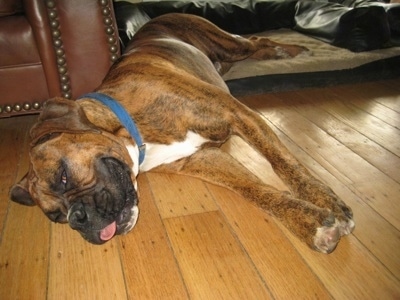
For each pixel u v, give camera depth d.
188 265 0.63
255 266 0.61
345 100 1.19
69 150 0.63
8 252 0.70
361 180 0.79
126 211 0.67
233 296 0.57
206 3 1.75
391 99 1.18
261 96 1.27
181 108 0.75
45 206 0.66
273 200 0.69
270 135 0.76
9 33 0.97
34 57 1.01
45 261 0.67
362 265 0.60
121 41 1.24
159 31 1.08
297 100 1.22
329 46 1.41
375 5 1.32
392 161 0.85
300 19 1.64
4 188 0.89
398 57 1.32
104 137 0.67
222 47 1.22
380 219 0.69
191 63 0.95
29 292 0.61
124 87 0.77
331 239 0.61
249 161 0.90
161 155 0.79
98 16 0.98
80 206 0.62
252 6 1.74
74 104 0.66
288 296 0.56
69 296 0.60
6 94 1.03
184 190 0.83
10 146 1.09
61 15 0.96
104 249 0.69
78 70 1.02
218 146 0.86
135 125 0.75
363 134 0.98
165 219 0.74
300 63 1.27
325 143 0.94
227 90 1.05
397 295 0.54
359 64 1.29
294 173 0.72
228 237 0.68
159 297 0.58
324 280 0.58
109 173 0.65
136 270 0.63
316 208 0.64
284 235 0.67
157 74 0.77
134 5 1.64
